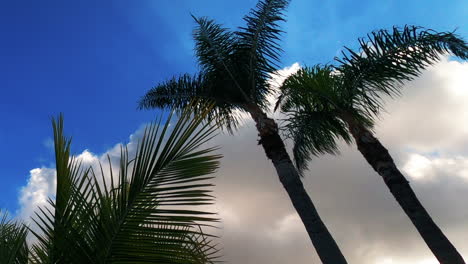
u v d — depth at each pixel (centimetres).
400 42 824
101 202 197
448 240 728
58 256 188
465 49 756
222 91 1039
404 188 794
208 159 209
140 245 190
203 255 212
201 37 1064
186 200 197
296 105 1007
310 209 812
